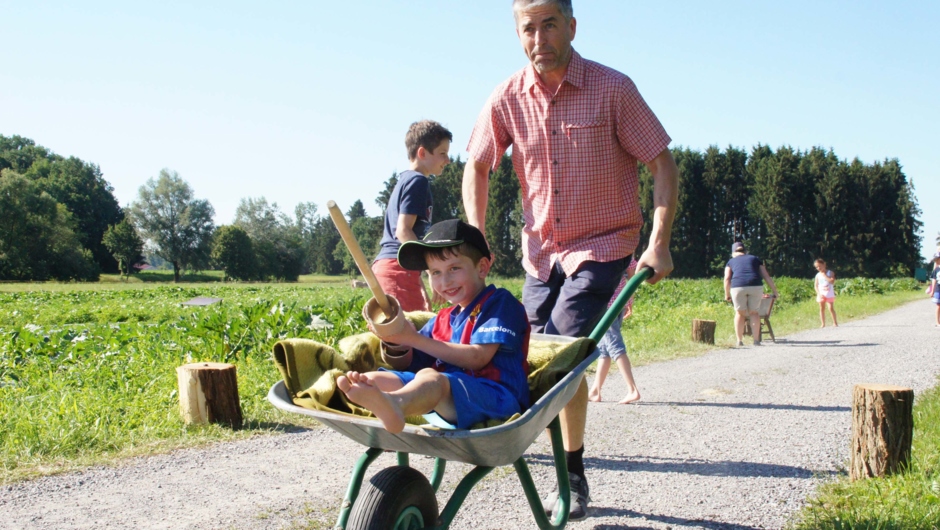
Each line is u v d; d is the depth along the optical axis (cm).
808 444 545
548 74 363
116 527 373
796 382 830
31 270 7762
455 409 244
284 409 238
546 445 539
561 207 370
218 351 848
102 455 501
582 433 356
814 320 1839
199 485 442
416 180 511
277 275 10281
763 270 1233
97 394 650
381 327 247
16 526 373
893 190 7481
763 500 413
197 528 371
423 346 255
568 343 312
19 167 10181
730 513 391
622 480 454
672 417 642
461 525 374
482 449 238
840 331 1506
